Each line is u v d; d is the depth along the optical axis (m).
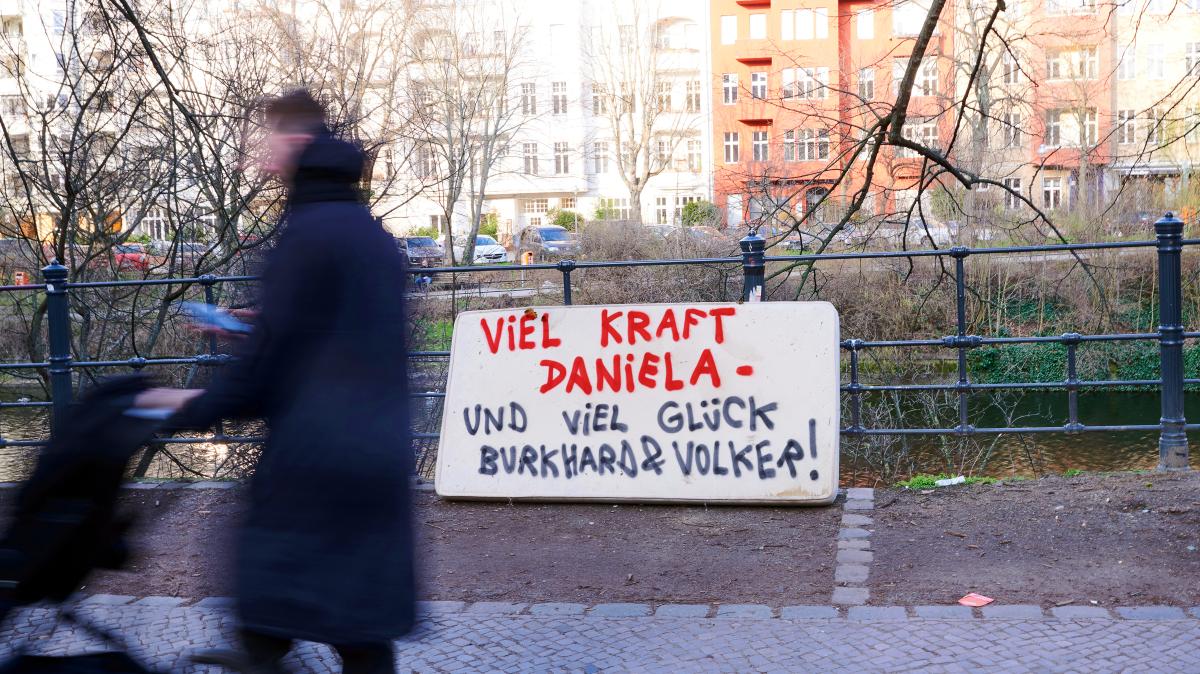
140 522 2.97
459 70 34.00
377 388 2.67
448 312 9.45
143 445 2.80
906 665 3.68
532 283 11.80
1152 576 4.44
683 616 4.24
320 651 3.75
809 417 5.71
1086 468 12.96
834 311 5.85
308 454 2.58
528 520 5.67
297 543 2.58
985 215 17.50
